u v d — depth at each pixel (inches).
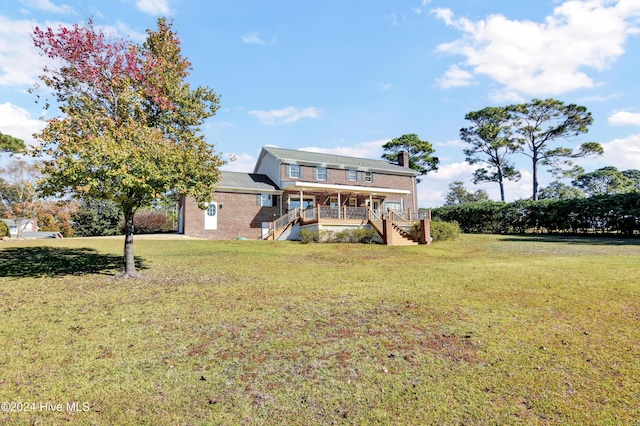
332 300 290.7
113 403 135.6
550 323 223.9
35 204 1540.4
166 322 232.5
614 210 926.4
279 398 138.9
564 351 180.5
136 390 145.2
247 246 713.0
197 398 139.2
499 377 154.5
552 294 298.8
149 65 494.6
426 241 805.9
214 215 995.9
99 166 323.9
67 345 192.9
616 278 356.2
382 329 217.8
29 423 122.6
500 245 748.0
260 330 216.8
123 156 328.8
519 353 179.2
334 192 1133.1
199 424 122.1
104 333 211.8
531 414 126.3
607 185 2025.1
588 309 252.1
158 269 445.1
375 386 148.1
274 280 381.7
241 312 255.8
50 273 402.6
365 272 434.3
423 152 1871.3
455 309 259.1
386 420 124.1
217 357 177.6
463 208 1318.9
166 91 514.6
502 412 127.8
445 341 196.9
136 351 185.0
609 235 957.8
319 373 159.9
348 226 893.8
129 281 369.7
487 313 247.8
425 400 136.8
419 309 260.2
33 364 168.9
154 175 343.9
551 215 1074.1
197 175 398.0
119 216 1551.4
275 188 1087.6
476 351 182.5
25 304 274.5
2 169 1453.0
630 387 143.7
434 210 1435.8
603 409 128.6
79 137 351.9
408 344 193.3
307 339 201.6
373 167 1254.3
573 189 2037.4
